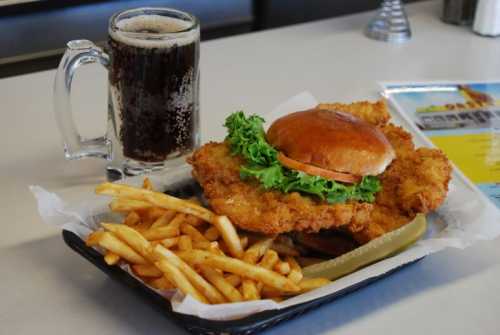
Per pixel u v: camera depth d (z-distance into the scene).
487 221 0.70
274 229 0.64
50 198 0.67
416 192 0.68
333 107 0.82
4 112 0.93
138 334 0.60
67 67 0.77
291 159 0.70
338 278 0.64
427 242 0.66
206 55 1.12
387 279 0.67
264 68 1.08
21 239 0.71
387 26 1.19
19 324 0.61
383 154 0.71
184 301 0.55
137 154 0.78
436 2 1.37
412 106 1.00
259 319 0.57
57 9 1.27
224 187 0.70
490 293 0.67
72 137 0.79
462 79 1.08
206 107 0.96
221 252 0.63
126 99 0.76
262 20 1.50
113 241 0.61
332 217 0.66
